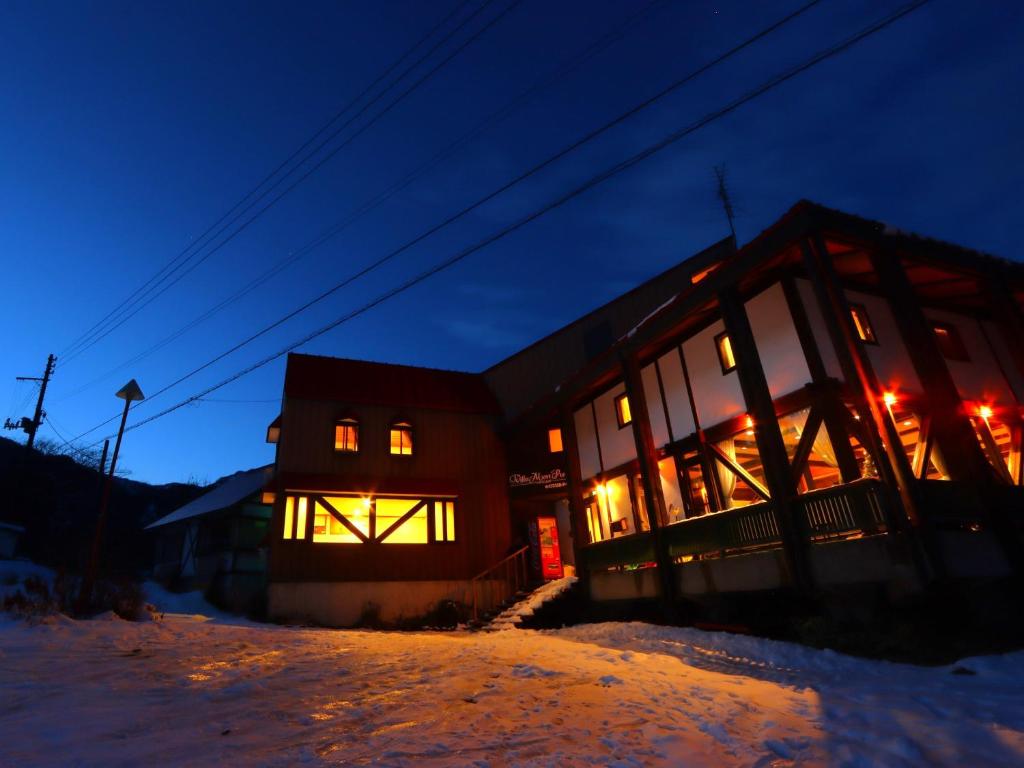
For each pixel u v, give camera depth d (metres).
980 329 16.03
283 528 19.19
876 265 12.48
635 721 5.76
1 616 11.62
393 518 20.98
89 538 32.34
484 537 21.80
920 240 12.84
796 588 11.01
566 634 14.80
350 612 18.95
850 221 11.88
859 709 6.16
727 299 13.24
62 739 5.10
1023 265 14.59
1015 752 4.84
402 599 19.75
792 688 7.38
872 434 10.08
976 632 9.36
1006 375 15.60
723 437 14.41
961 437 11.10
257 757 4.73
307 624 18.16
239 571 25.77
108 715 5.91
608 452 19.20
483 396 25.42
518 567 21.73
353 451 21.28
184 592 28.02
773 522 11.73
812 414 12.02
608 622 15.77
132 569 32.97
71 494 36.66
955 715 5.85
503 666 8.73
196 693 7.04
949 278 14.16
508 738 5.23
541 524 21.91
